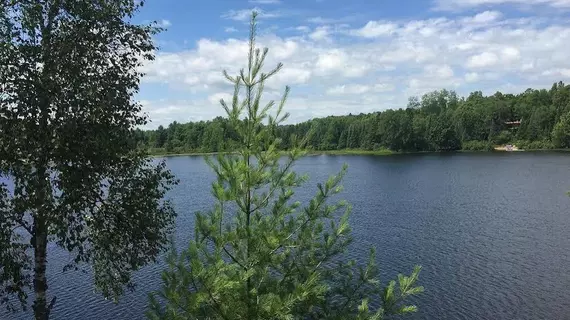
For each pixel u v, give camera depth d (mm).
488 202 46750
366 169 83250
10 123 10188
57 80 10766
